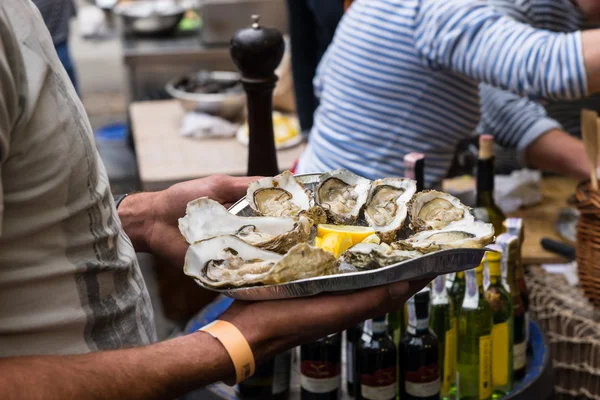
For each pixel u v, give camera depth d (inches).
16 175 26.6
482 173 58.3
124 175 112.7
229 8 124.1
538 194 74.8
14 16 26.5
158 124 101.4
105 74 204.7
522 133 73.5
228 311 30.2
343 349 49.9
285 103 105.0
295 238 30.3
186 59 126.0
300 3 88.0
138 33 134.2
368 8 63.0
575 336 55.6
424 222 32.7
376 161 63.0
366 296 28.6
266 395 46.0
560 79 55.1
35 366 25.5
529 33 56.3
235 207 33.9
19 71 25.9
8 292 27.5
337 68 65.8
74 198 28.8
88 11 213.0
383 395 44.4
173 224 40.0
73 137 28.4
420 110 61.6
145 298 34.5
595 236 53.2
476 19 56.9
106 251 31.0
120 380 26.6
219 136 95.8
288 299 28.9
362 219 34.2
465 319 46.7
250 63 44.5
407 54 60.7
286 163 88.1
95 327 30.3
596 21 66.2
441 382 47.0
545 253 64.1
